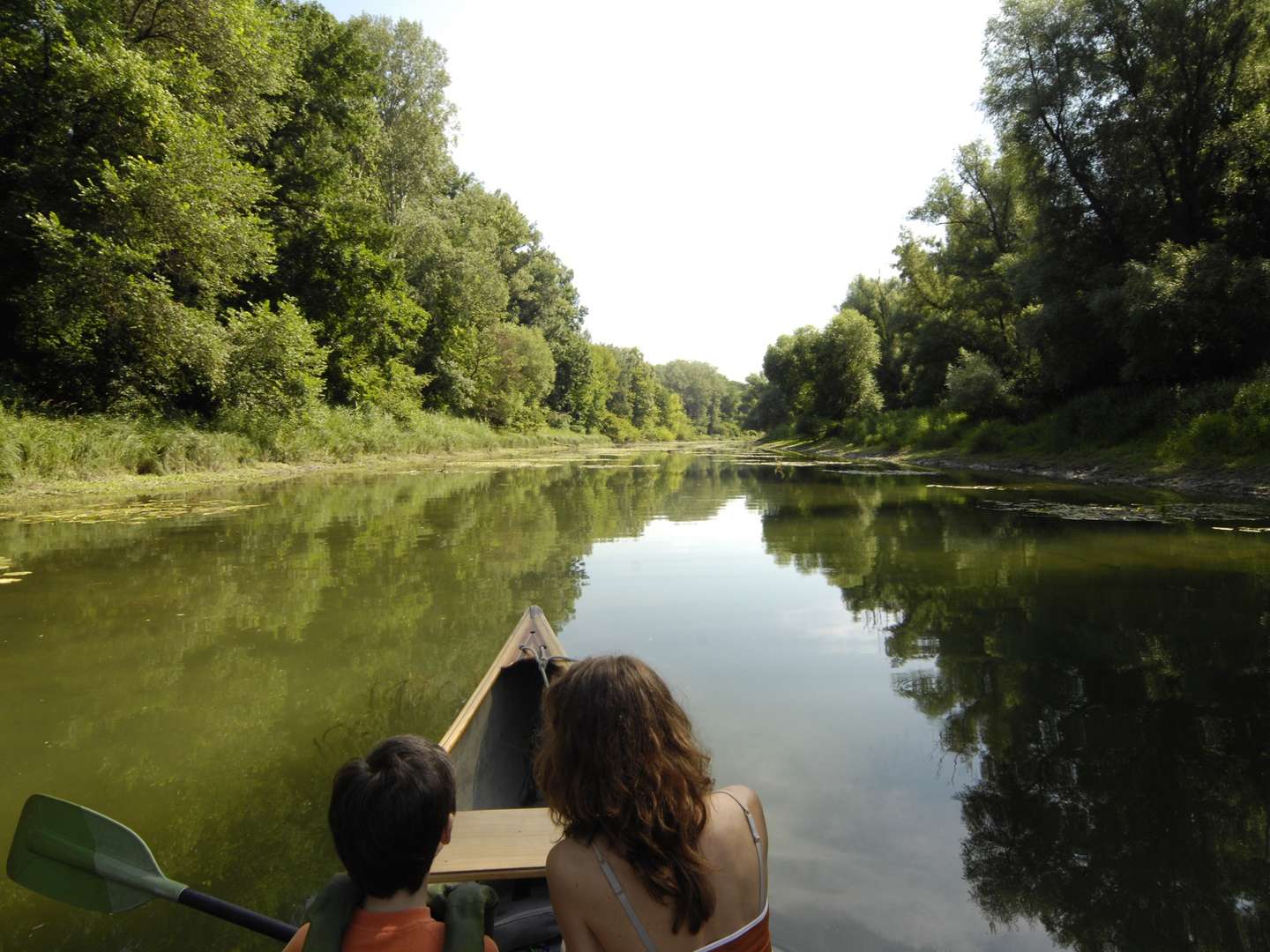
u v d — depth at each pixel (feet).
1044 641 17.46
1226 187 58.39
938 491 52.21
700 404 449.48
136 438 52.60
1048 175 68.44
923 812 10.07
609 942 4.43
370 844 4.38
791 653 16.94
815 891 8.38
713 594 22.52
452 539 32.17
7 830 10.08
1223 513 36.73
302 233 78.38
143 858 6.59
